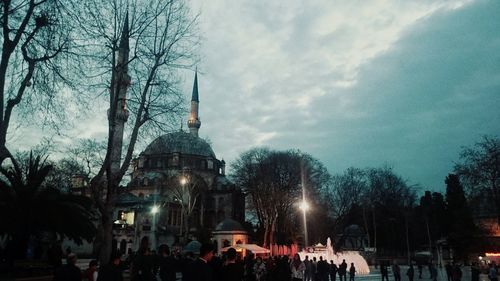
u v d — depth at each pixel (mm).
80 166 58625
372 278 41156
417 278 41938
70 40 20078
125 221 79688
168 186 80062
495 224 65250
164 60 27172
